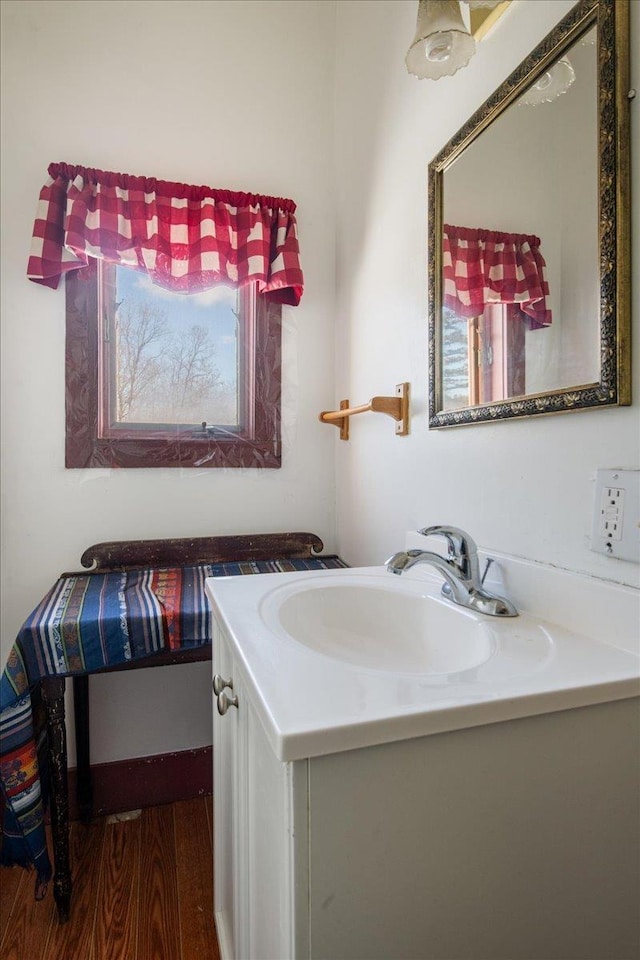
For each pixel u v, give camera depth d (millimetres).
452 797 530
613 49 682
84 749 1523
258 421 1730
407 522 1285
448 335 1091
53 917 1209
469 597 844
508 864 558
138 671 1628
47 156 1527
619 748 600
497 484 948
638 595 659
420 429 1222
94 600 1305
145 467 1624
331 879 494
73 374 1550
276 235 1664
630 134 675
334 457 1822
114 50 1583
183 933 1170
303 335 1778
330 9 1785
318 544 1758
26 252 1513
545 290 819
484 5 880
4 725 1127
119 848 1434
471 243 1012
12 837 1168
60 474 1557
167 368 1643
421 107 1206
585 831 589
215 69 1672
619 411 698
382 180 1417
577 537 767
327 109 1792
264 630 741
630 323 679
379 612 985
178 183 1572
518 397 873
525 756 557
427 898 528
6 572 1520
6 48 1493
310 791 481
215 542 1661
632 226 675
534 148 838
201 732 1679
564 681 580
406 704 519
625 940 619
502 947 562
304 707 510
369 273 1512
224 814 978
